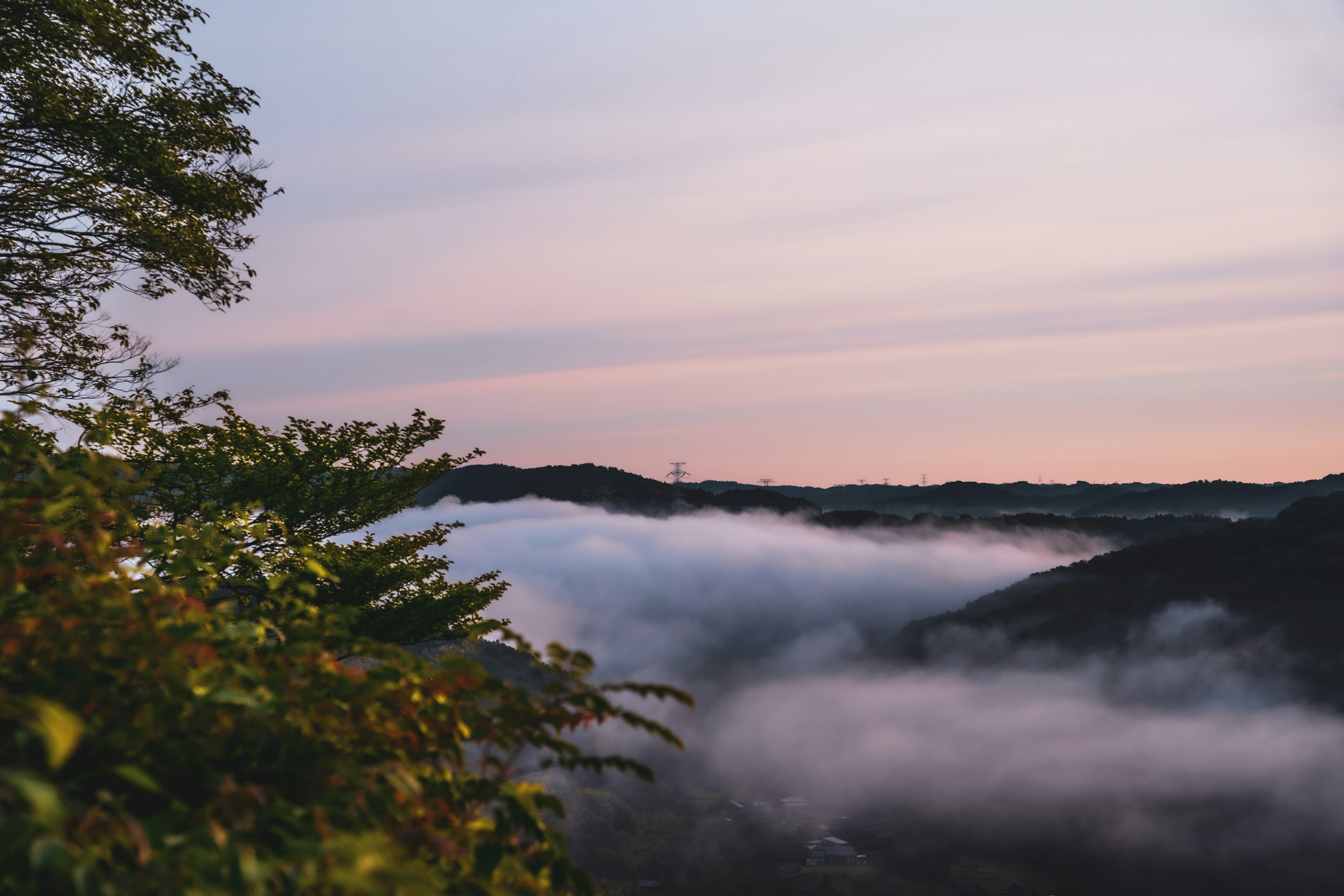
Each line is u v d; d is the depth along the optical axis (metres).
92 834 1.18
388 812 1.76
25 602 1.79
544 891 1.97
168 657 1.65
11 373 10.30
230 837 1.32
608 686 2.10
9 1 10.79
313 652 2.06
